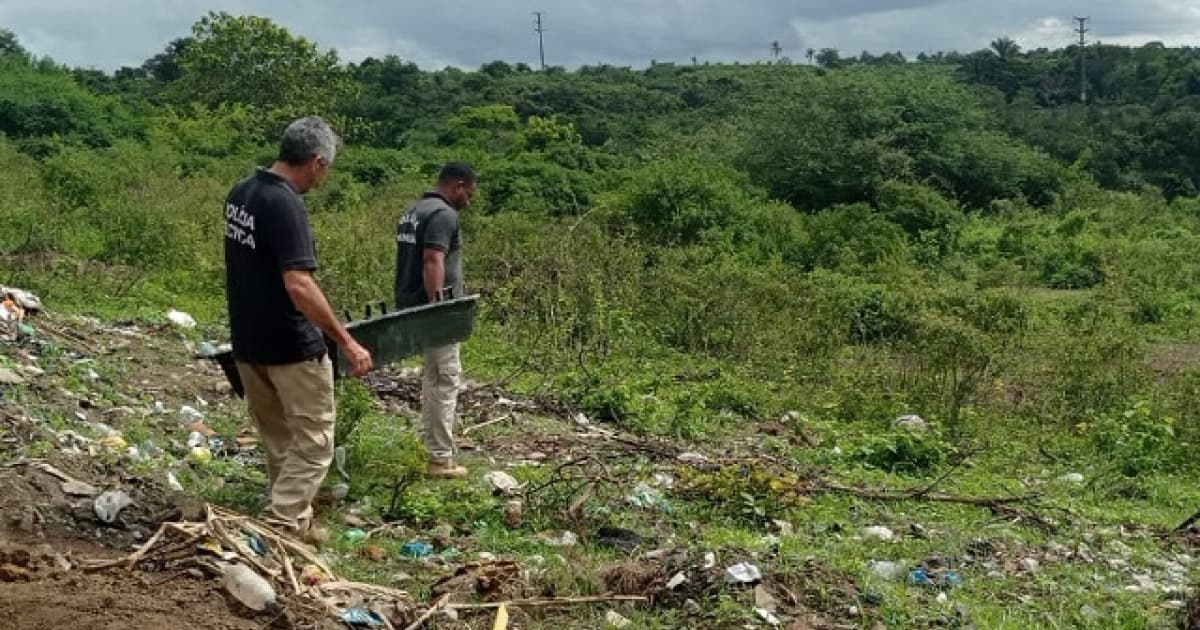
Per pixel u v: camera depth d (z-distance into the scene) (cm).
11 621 418
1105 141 4669
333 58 4459
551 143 3219
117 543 503
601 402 1030
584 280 1473
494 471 755
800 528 727
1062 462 1061
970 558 697
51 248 1479
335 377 591
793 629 536
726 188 2300
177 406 818
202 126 3231
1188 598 636
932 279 2295
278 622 456
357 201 2231
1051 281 2598
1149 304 2184
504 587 537
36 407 680
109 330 1021
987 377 1254
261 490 635
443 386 722
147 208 1675
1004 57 7644
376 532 611
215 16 4344
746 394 1151
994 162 3375
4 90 3053
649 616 532
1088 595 648
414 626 486
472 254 1658
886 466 960
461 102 5156
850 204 3042
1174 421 1172
